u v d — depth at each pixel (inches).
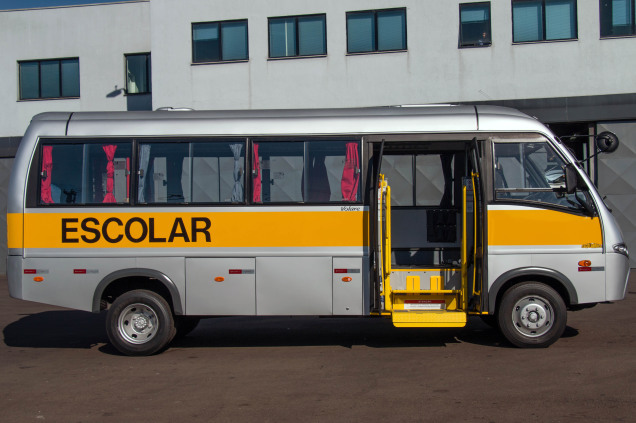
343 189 329.4
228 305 330.0
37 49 867.4
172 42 761.0
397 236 359.6
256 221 329.4
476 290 322.3
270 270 328.8
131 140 336.2
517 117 332.2
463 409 229.9
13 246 335.0
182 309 330.3
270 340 370.0
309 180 331.0
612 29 673.6
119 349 331.6
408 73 713.6
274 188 331.3
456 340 354.9
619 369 279.9
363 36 726.5
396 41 719.7
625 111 665.0
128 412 236.5
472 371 283.4
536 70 685.3
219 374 290.5
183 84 759.7
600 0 674.2
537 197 324.8
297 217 328.8
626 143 676.1
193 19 757.9
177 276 331.0
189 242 330.6
